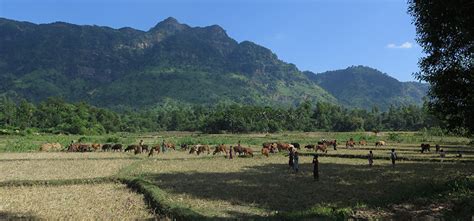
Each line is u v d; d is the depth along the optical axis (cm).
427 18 1923
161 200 1677
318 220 1337
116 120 14950
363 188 2116
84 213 1546
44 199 1867
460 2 1638
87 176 2619
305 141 7275
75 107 14775
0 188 2231
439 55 2030
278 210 1608
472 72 1997
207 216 1448
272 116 14250
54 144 5353
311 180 2452
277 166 3331
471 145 5794
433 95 2188
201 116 17088
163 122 17038
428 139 7544
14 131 8969
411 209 1491
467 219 1290
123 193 2055
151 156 4306
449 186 1817
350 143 5756
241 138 8219
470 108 2027
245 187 2175
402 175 2641
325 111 15738
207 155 4531
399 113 15800
